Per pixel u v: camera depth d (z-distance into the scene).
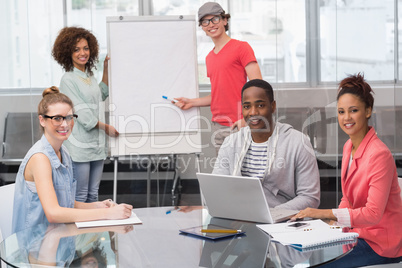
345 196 1.99
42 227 1.64
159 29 3.39
